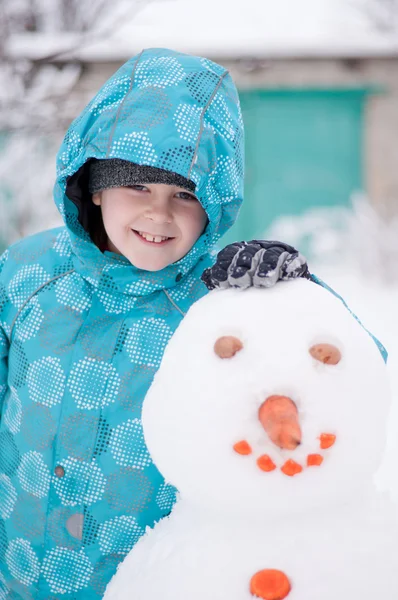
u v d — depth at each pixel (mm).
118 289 1518
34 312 1597
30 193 7207
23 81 6555
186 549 1066
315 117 9266
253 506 1004
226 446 974
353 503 1076
